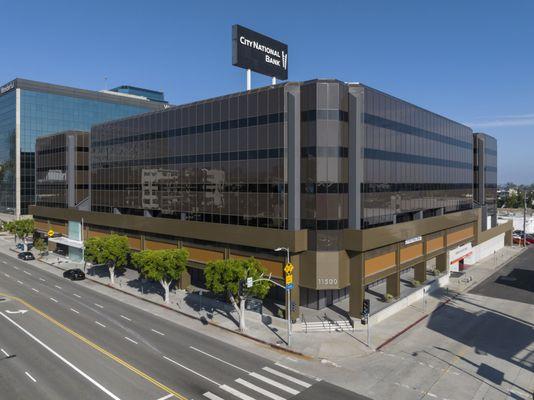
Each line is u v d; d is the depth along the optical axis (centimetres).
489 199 8881
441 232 6225
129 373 3005
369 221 4538
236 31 4866
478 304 4909
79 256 7431
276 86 4350
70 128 12244
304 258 4241
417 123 5716
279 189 4341
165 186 5744
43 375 2961
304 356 3400
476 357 3409
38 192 8944
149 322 4169
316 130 4144
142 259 4762
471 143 7994
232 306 4578
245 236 4572
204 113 5122
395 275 4881
